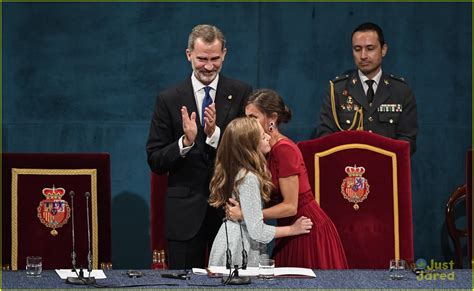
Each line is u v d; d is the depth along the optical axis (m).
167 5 12.85
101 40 12.85
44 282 7.53
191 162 9.63
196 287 7.22
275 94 9.28
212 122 9.30
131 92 12.91
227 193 8.75
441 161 13.11
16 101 12.81
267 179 8.74
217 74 9.83
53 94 12.85
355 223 10.20
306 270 7.97
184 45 12.89
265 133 9.20
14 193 10.31
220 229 8.88
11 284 7.44
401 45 12.96
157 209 10.53
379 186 10.20
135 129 12.95
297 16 12.89
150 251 13.02
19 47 12.79
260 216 8.63
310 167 10.22
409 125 11.66
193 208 9.60
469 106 13.05
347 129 11.59
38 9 12.79
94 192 10.40
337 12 12.91
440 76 13.02
